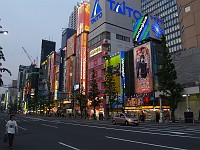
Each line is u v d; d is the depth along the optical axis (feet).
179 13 163.43
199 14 138.00
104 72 224.12
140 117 126.11
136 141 38.93
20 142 40.65
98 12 256.32
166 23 382.83
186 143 35.70
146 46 168.76
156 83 157.48
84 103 200.03
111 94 158.40
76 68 295.48
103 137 45.96
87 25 290.35
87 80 268.21
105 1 248.93
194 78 119.55
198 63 119.44
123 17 258.98
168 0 383.65
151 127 72.69
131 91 178.91
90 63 253.24
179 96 110.32
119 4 259.80
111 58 206.69
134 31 189.06
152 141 38.55
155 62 162.91
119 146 33.86
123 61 191.11
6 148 34.04
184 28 148.36
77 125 86.22
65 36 400.88
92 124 92.12
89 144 36.60
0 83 89.04
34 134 54.49
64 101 301.84
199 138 41.81
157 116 119.34
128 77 184.55
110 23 245.65
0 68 87.15
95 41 251.80
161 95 113.19
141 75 168.35
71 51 320.29
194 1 142.51
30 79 538.06
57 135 51.70
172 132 54.03
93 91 178.70
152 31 173.06
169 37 373.61
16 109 545.03
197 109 116.67
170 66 111.86
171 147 31.83
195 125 83.56
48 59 442.91
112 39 242.37
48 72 429.38
